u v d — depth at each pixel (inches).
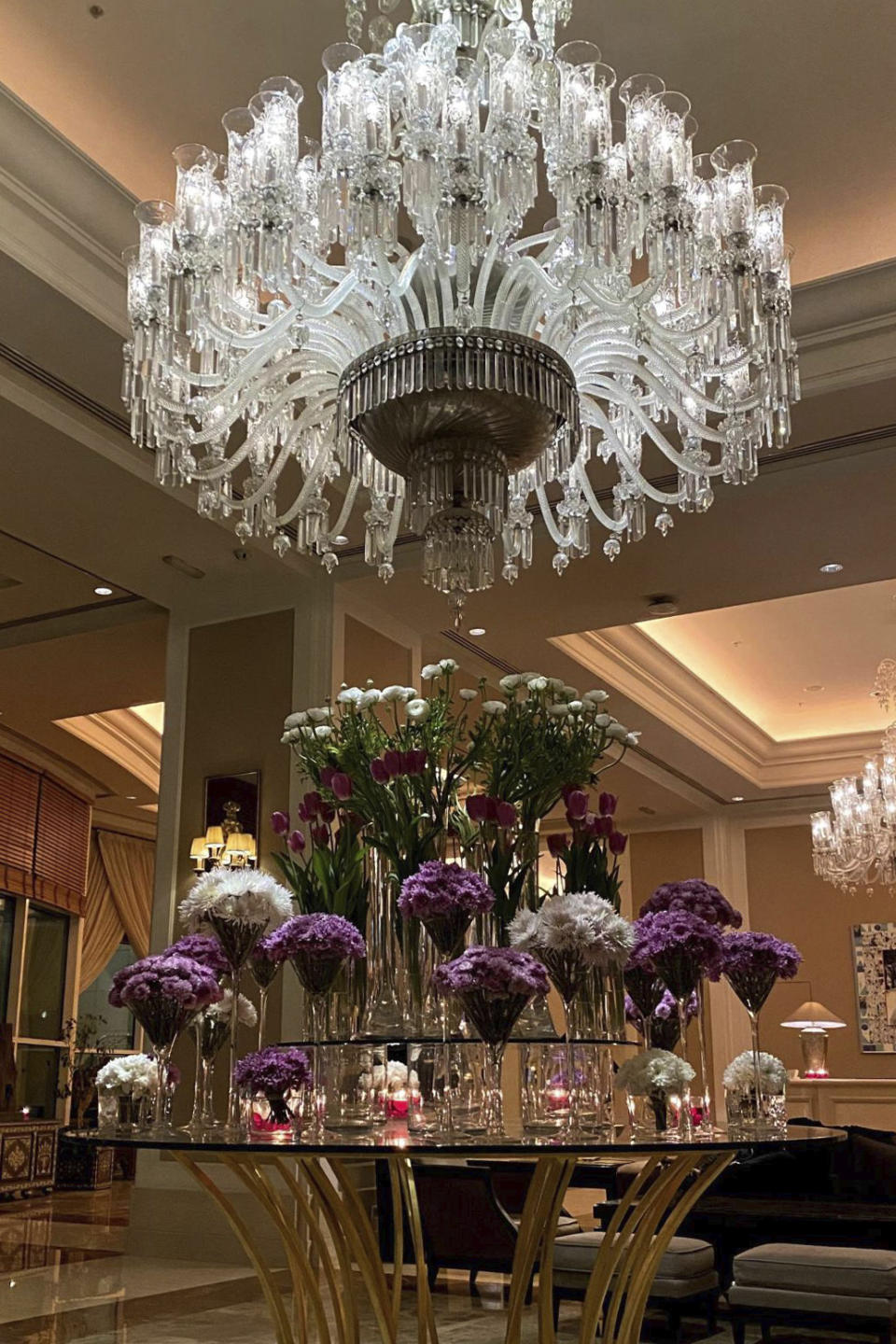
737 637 422.3
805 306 224.1
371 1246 117.8
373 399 134.5
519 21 133.6
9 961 491.2
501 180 124.8
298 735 131.6
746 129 194.9
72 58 183.5
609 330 149.6
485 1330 212.8
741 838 553.0
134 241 205.6
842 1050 517.7
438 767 125.0
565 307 140.6
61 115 195.5
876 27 173.8
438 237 124.3
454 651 360.5
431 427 134.6
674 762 480.1
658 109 134.9
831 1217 217.0
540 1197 116.0
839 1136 131.7
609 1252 115.7
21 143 185.5
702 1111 119.7
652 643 408.2
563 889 127.6
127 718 488.7
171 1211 289.7
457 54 136.9
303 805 128.3
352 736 127.0
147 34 178.2
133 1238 293.3
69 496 260.1
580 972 109.0
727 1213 225.6
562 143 130.3
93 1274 265.0
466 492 136.7
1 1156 452.8
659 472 262.1
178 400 156.4
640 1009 127.6
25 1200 456.1
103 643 348.5
